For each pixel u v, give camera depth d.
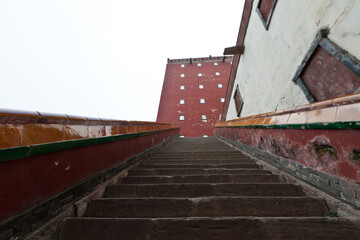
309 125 2.04
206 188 2.13
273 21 4.05
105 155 2.44
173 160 3.91
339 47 2.29
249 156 4.18
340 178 1.66
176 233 1.32
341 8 2.24
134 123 3.65
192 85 19.23
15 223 1.18
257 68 5.22
